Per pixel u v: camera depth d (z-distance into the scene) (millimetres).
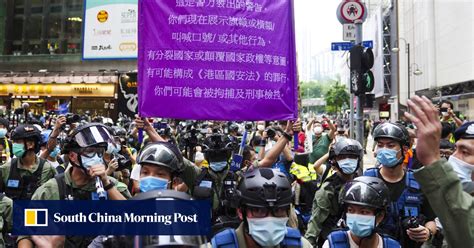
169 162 3131
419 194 3619
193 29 4398
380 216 2986
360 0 8328
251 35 4477
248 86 4445
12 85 27531
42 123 10195
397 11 47281
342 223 3588
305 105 91125
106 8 24375
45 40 29594
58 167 5598
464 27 28859
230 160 5031
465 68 28656
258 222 2367
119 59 24766
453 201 1803
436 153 1833
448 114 7910
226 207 4418
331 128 7941
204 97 4387
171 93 4371
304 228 5082
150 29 4414
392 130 3754
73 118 6004
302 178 5320
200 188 4148
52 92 26812
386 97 53156
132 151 7508
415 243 3490
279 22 4590
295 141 4449
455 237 1816
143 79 4406
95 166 3156
